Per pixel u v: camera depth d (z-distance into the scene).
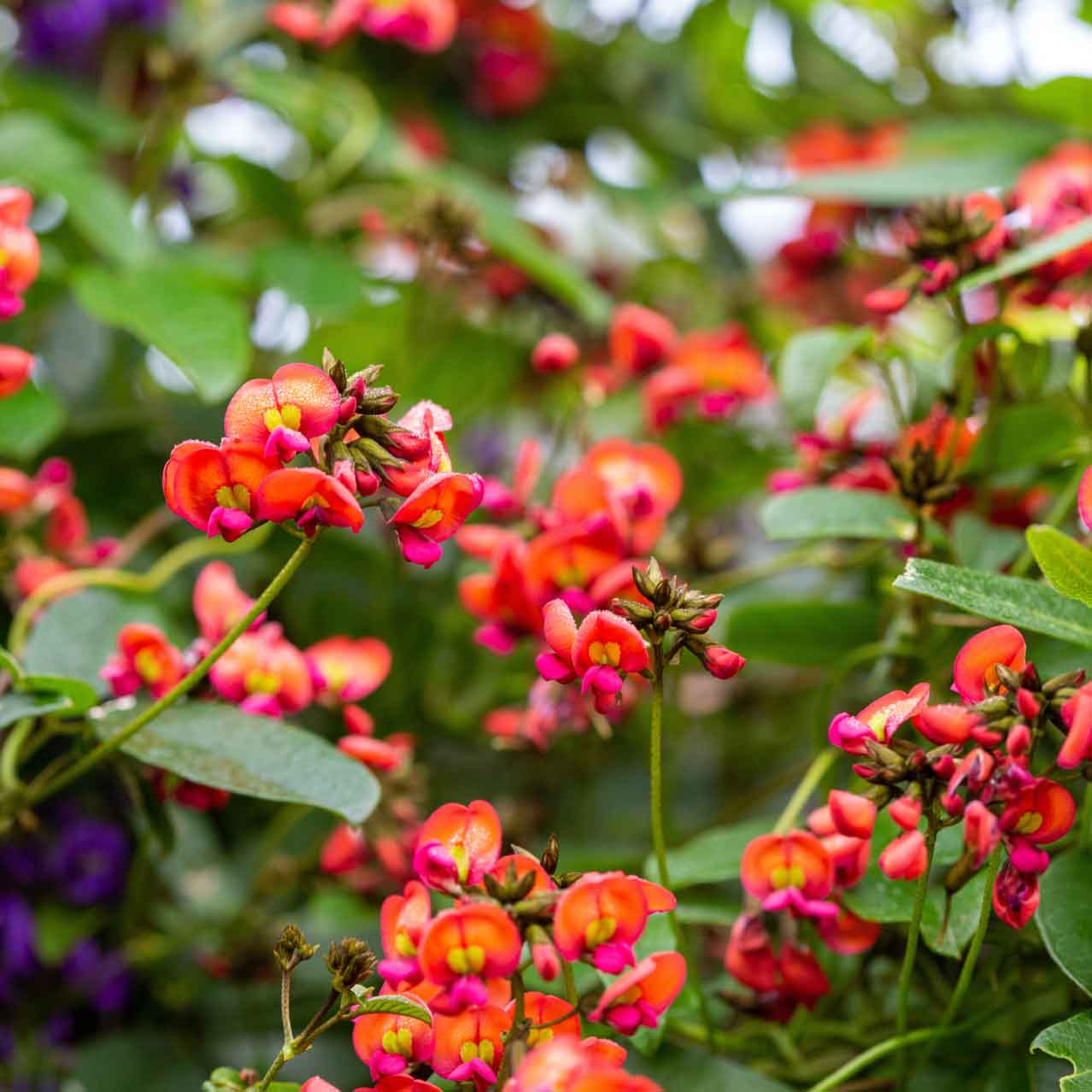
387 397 0.50
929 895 0.53
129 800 0.63
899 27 0.89
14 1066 0.62
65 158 0.67
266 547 0.65
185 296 0.61
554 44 0.90
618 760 0.68
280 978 0.61
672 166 0.92
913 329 0.72
